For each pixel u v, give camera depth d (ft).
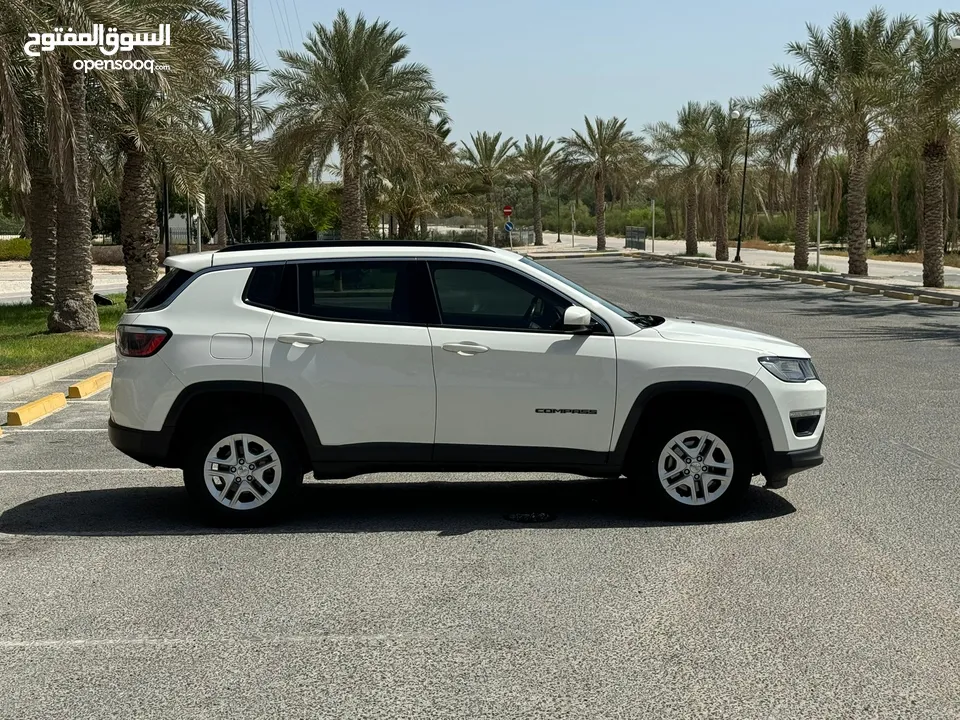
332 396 21.06
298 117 107.86
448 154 130.82
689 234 187.62
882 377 43.91
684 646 15.06
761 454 21.91
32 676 14.23
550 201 425.28
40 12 51.75
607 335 21.45
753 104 125.08
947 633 15.51
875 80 106.63
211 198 132.36
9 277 137.90
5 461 28.96
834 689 13.56
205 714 12.97
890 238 207.82
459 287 21.63
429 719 12.78
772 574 18.34
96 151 75.72
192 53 71.92
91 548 20.35
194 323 21.25
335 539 20.81
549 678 13.98
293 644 15.28
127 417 21.31
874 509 22.89
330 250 21.86
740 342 21.83
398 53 110.52
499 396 21.15
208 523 21.79
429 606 16.83
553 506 23.47
